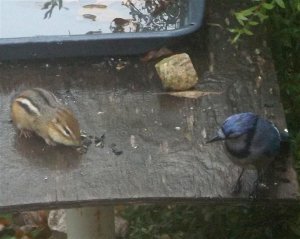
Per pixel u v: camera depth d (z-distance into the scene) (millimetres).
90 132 6039
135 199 5586
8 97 6379
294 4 7492
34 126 5918
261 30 7062
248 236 7906
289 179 5762
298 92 7805
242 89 6449
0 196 5570
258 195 5652
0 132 6051
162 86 6441
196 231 8125
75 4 7422
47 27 7152
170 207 8305
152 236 8258
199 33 6945
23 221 9562
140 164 5801
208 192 5633
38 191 5605
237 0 7371
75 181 5672
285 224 7809
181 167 5781
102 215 7352
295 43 7918
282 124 6145
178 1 7312
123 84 6473
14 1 7449
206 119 6156
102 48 6570
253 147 5598
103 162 5805
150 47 6609
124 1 7461
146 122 6129
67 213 7418
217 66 6664
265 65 6695
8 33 7074
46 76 6555
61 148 5898
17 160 5824
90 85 6469
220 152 5891
